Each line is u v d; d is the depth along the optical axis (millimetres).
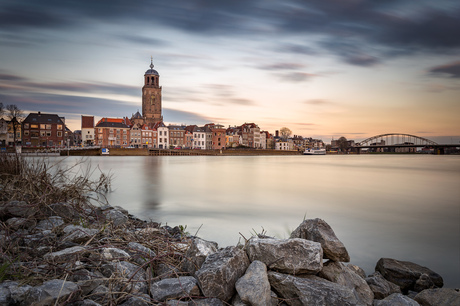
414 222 13781
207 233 10914
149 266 4844
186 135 144750
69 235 6004
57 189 9578
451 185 31000
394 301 4473
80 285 3797
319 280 4355
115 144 126875
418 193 24641
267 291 4000
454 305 4902
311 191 25344
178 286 4117
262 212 15695
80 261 4645
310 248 4520
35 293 3418
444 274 7559
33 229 6516
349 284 4691
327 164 79375
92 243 5754
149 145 134250
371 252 9250
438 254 9102
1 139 103875
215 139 155250
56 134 111562
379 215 15445
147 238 6664
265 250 4531
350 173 47812
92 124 126312
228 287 4051
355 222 13750
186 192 23344
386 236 11188
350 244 10109
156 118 172375
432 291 5352
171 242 6496
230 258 4285
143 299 3828
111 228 7188
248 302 3885
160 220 13180
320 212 16094
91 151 108375
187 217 13977
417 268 6871
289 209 16766
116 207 12750
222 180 33938
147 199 19219
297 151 193125
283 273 4434
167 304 3742
